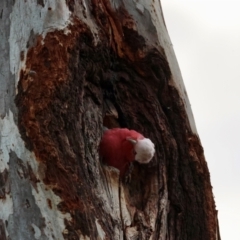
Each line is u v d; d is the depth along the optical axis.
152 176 3.77
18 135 3.05
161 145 3.81
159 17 3.99
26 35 3.28
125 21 3.80
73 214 2.93
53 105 3.12
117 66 3.80
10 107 3.12
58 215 2.93
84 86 3.47
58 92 3.15
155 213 3.61
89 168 3.25
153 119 3.83
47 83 3.12
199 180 3.92
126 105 3.82
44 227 2.93
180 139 3.90
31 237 2.94
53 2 3.30
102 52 3.56
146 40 3.86
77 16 3.38
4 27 3.39
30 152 3.00
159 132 3.83
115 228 3.22
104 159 3.56
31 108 3.06
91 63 3.49
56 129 3.09
